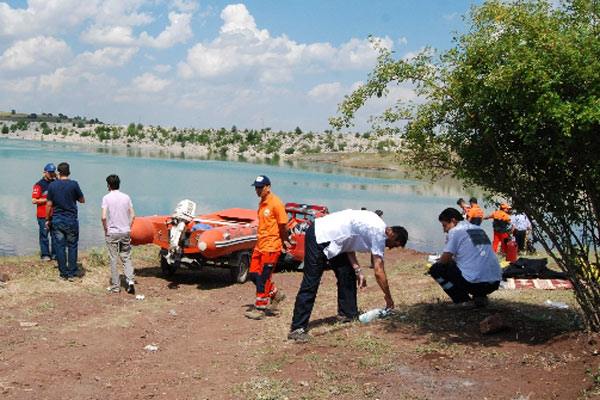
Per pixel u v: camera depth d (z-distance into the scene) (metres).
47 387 5.21
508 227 14.55
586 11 5.31
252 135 193.25
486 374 5.02
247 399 4.89
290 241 13.54
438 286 10.04
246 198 33.53
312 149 181.38
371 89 6.19
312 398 4.76
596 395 4.27
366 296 9.55
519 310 6.99
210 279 12.06
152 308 8.85
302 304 6.70
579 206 5.55
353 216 6.86
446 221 7.07
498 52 5.24
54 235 10.05
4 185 33.22
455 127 5.89
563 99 5.02
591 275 5.61
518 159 5.51
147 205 27.86
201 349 6.70
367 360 5.54
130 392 5.20
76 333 7.04
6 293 8.70
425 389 4.77
